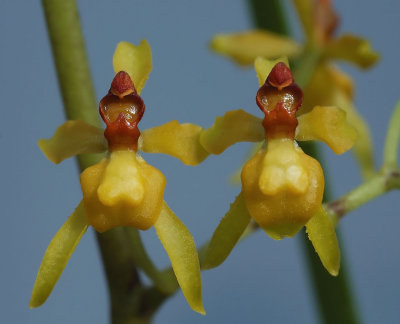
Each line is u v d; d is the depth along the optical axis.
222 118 0.12
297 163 0.12
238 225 0.12
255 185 0.12
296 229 0.11
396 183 0.13
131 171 0.12
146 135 0.12
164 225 0.12
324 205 0.13
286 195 0.11
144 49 0.12
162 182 0.12
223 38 0.16
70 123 0.12
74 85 0.12
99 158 0.12
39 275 0.11
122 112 0.12
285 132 0.12
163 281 0.12
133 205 0.11
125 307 0.12
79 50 0.12
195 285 0.11
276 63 0.12
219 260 0.11
